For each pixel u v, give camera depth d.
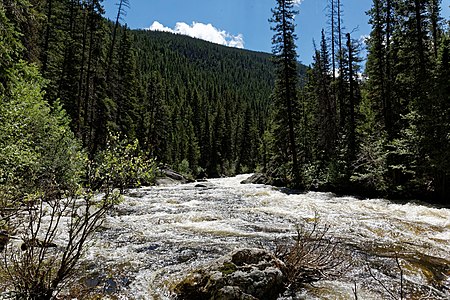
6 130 9.02
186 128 69.31
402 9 19.88
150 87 45.69
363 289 5.60
